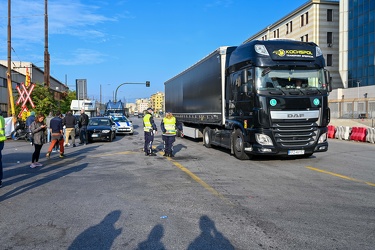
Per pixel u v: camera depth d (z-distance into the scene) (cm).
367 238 475
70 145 1883
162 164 1144
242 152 1164
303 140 1067
